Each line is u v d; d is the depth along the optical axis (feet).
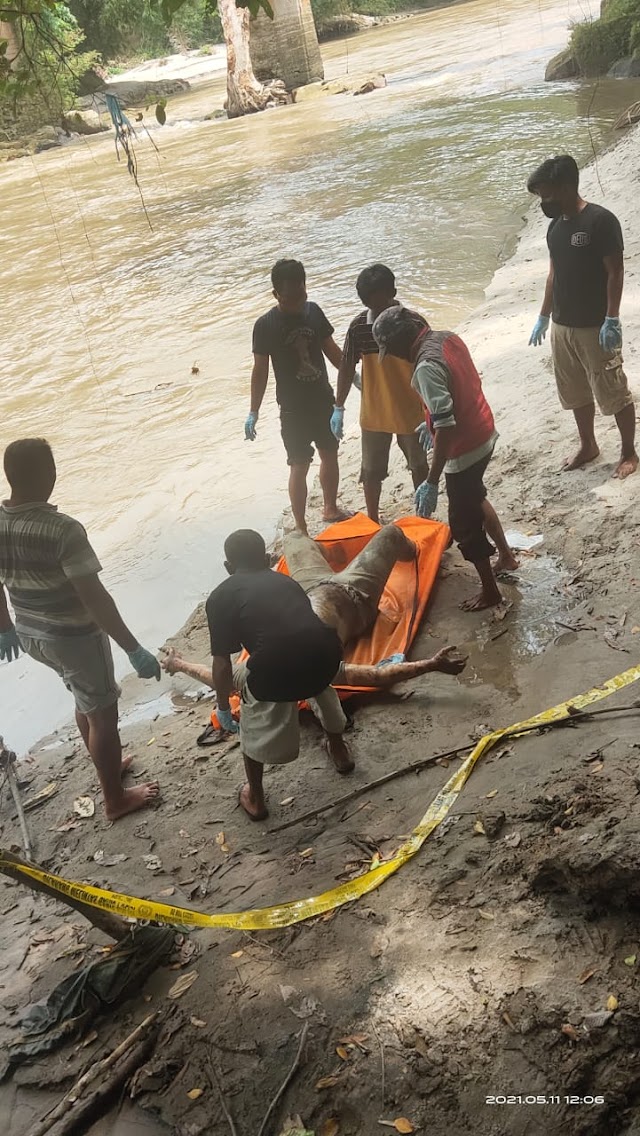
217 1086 10.33
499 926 11.05
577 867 10.68
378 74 103.91
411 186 55.42
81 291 49.42
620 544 18.71
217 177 71.61
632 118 55.16
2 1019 12.12
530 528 20.36
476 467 16.88
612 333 18.71
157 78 156.25
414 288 38.65
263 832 14.10
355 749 15.34
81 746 17.71
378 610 17.93
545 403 25.68
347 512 23.15
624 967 10.03
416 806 13.70
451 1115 9.37
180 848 14.21
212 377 34.81
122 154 92.94
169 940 12.33
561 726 14.23
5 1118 10.84
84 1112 10.41
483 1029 9.93
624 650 15.83
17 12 17.42
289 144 79.25
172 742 16.96
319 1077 10.09
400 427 19.86
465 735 15.03
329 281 41.83
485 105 74.74
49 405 35.12
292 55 108.27
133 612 21.48
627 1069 9.16
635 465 20.77
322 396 21.21
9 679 20.53
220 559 22.89
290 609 13.56
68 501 27.20
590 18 100.17
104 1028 11.59
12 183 89.35
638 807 11.38
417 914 11.61
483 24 128.98
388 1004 10.57
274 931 12.01
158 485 27.14
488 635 17.34
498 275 37.83
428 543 19.63
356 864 12.85
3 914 14.12
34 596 13.99
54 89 19.52
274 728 13.64
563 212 18.79
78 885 11.78
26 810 16.11
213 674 14.43
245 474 26.84
